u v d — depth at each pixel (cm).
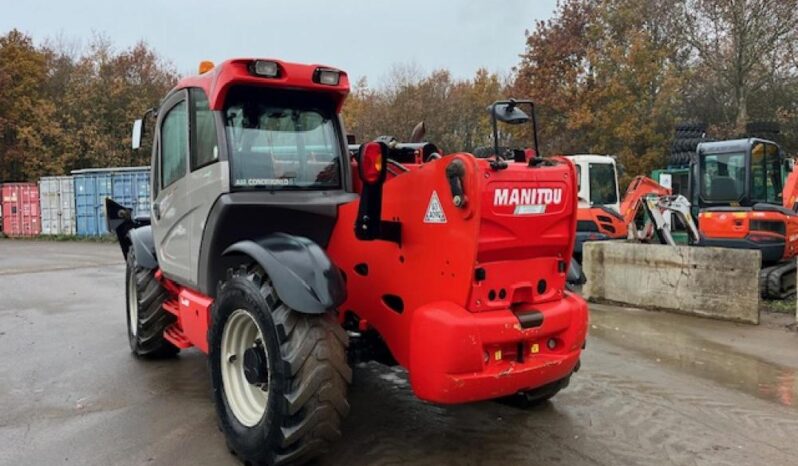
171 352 571
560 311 344
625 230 1156
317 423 316
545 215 329
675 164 1691
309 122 406
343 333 331
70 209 2134
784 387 494
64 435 399
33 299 907
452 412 433
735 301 735
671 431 403
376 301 360
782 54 2203
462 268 309
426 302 328
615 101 2120
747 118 2309
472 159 302
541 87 2278
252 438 337
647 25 2317
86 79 2998
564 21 2323
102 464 357
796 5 2073
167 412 439
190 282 428
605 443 384
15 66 2931
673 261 791
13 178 2934
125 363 562
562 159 347
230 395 370
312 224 385
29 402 461
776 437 396
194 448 379
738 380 511
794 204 1033
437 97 2972
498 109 324
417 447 376
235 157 376
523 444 381
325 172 407
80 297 923
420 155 424
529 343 335
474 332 306
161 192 479
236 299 351
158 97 3012
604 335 669
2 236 2331
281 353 317
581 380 507
